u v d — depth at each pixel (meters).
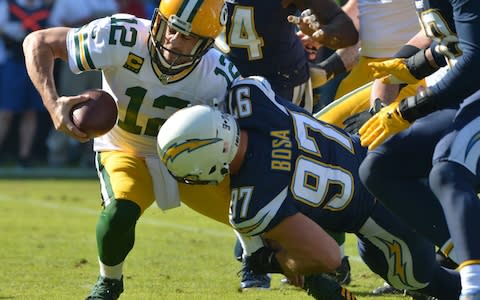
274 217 12.35
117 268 14.25
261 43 17.50
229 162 12.54
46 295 15.73
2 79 40.22
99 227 13.81
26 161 41.97
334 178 12.93
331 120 15.96
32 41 14.19
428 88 11.90
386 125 12.20
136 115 14.27
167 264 19.30
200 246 21.91
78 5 38.84
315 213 12.93
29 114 41.22
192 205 14.78
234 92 13.11
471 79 11.59
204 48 13.47
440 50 12.47
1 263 19.33
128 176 14.08
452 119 12.31
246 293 16.03
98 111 13.38
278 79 17.77
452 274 13.61
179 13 13.07
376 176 12.55
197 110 12.52
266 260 12.72
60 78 39.94
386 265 13.61
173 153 12.46
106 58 13.88
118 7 39.16
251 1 17.30
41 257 20.16
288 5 17.41
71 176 41.38
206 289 16.45
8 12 39.06
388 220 13.25
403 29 18.53
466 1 11.45
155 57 13.73
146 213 28.89
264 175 12.43
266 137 12.68
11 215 28.16
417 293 14.70
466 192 11.66
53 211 29.34
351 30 17.05
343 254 16.36
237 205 12.55
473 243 11.41
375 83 15.96
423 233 12.70
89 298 14.42
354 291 16.47
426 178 12.71
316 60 23.48
